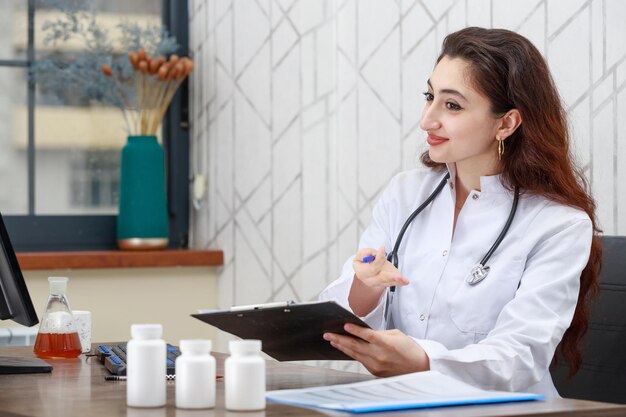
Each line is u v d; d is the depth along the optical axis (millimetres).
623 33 2232
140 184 3691
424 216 2100
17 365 1836
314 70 3258
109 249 3879
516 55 1934
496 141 1976
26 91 3768
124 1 3891
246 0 3623
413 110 2842
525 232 1931
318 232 3232
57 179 3818
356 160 3082
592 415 1350
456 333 1946
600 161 2299
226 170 3758
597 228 2037
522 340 1731
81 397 1517
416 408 1339
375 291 1993
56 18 3791
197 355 1350
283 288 3414
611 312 2006
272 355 1841
